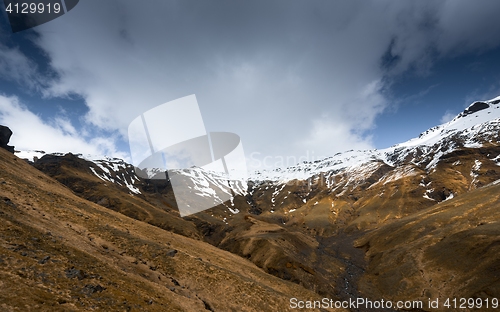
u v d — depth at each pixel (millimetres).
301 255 109438
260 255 99438
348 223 197750
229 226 155750
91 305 17469
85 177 191125
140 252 38188
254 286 43531
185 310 25703
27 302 14469
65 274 19578
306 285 79812
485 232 72438
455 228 89188
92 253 28578
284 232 133500
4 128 109000
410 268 79500
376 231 141625
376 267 95125
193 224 149875
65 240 26984
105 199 148625
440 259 75562
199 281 37781
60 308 15344
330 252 127625
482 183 197250
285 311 40250
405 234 109000
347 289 81562
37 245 21703
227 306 35250
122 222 50625
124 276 26125
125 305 19703
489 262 62406
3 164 48938
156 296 25203
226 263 59125
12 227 22281
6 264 17016
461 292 60531
